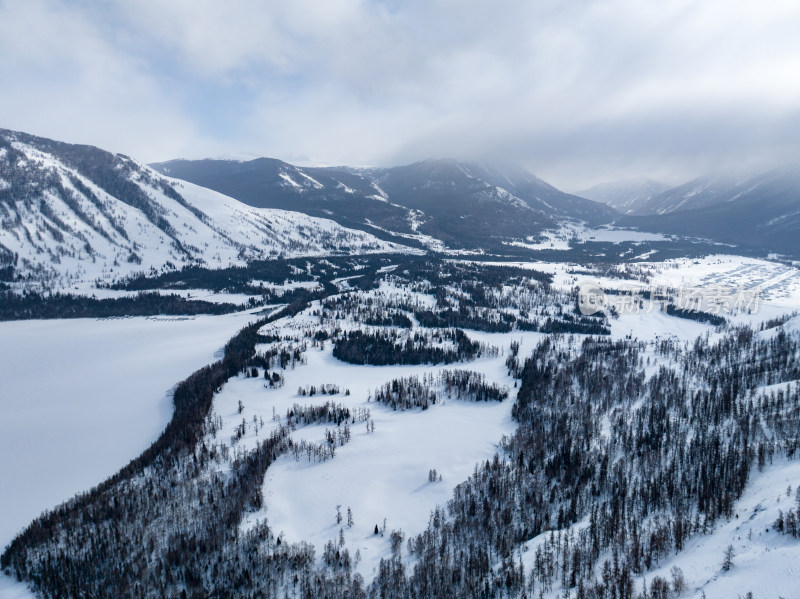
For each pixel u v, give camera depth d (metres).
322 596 147.38
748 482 169.62
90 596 151.88
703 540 139.88
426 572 152.75
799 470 161.62
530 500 190.00
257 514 188.75
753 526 132.25
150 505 190.88
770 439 197.12
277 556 163.62
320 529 183.12
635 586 125.12
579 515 180.00
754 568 109.94
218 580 157.00
